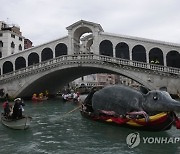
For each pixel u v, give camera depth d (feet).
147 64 97.14
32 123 52.21
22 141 37.22
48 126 48.78
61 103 100.89
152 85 94.58
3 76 112.88
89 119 54.44
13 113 46.39
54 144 35.45
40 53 119.14
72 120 55.83
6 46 145.07
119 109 44.68
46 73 106.73
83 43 137.90
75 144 35.32
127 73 98.12
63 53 116.78
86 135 40.47
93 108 51.29
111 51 111.65
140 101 41.11
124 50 110.22
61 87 153.38
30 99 122.93
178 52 103.55
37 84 116.47
